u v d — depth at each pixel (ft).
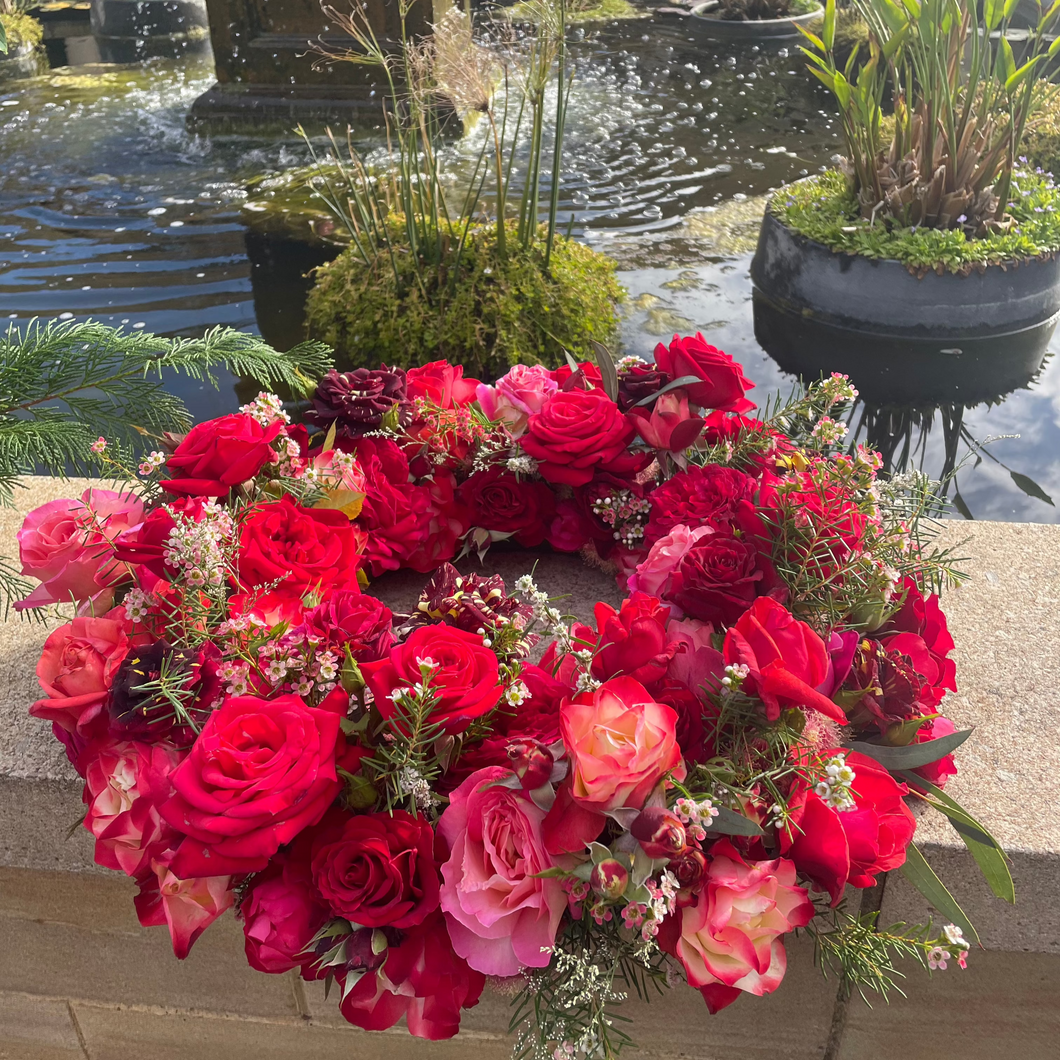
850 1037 3.92
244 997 4.26
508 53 9.75
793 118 18.90
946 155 10.75
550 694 3.23
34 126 18.60
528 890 2.72
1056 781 3.66
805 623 3.13
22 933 4.29
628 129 18.16
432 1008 2.94
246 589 3.59
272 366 5.50
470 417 4.67
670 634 3.30
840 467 3.71
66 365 5.04
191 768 2.68
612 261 12.14
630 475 4.52
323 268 11.08
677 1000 3.88
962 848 3.42
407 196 10.01
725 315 11.25
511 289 10.08
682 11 26.84
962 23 10.50
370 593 4.66
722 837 2.93
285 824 2.64
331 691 3.10
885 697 3.22
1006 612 4.52
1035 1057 3.92
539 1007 3.10
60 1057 4.68
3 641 4.50
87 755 3.33
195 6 24.67
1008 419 9.27
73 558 3.71
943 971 3.76
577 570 4.84
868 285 10.58
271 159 16.53
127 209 14.74
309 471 4.13
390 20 17.47
